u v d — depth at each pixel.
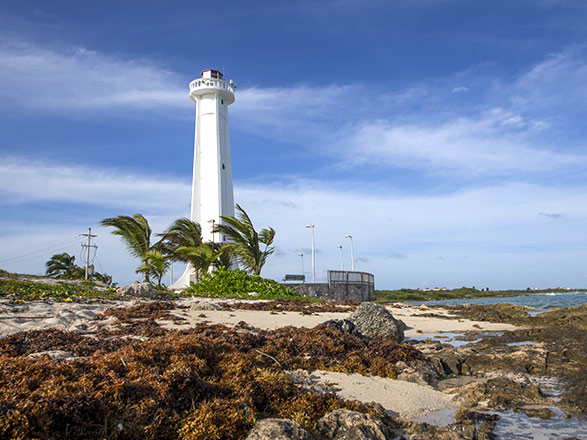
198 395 6.80
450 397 9.59
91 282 28.67
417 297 105.19
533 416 8.34
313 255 63.09
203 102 56.56
